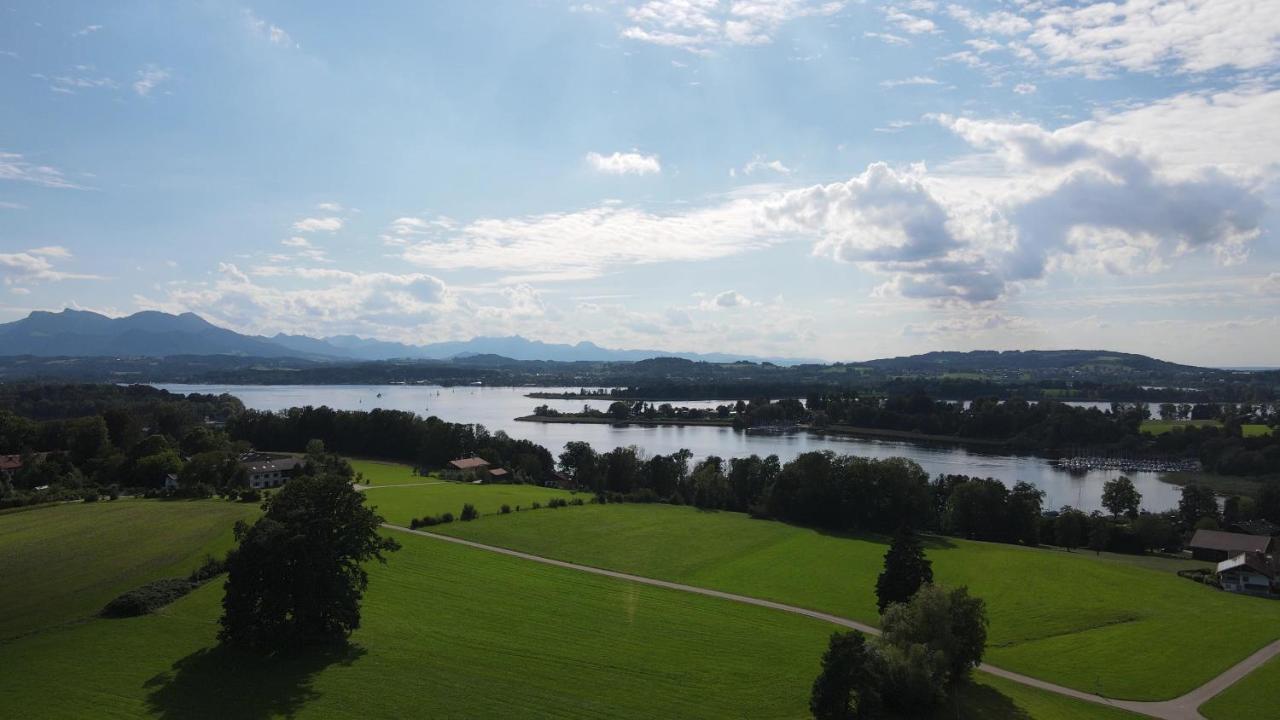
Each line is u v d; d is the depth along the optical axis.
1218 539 145.25
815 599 100.25
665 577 109.56
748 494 178.25
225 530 110.50
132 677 64.31
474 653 74.31
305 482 79.25
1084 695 70.31
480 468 199.62
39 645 70.19
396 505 148.75
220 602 82.12
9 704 58.59
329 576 74.75
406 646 75.12
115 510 126.44
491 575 103.62
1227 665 78.00
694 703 65.12
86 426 184.25
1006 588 108.75
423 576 100.38
